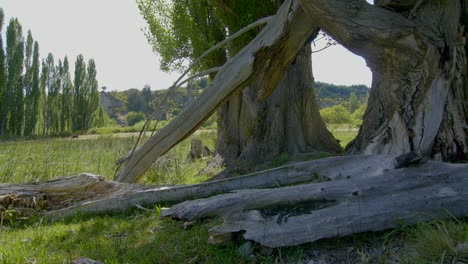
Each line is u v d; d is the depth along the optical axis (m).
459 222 3.54
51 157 10.31
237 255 3.69
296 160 8.74
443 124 5.24
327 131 10.15
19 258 4.03
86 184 6.36
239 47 10.32
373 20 5.15
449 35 5.41
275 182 5.13
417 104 5.31
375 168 4.27
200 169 11.02
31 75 46.84
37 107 47.47
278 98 9.72
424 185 3.90
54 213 5.88
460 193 3.77
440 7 5.44
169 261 3.82
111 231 4.88
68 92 52.72
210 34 11.40
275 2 9.59
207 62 11.46
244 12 9.73
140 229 4.83
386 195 3.85
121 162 7.83
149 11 12.42
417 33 5.12
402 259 3.29
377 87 6.15
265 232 3.62
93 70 55.72
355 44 5.39
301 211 3.82
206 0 11.14
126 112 92.56
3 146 17.67
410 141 5.25
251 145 9.79
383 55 5.31
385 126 5.59
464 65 5.44
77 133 47.38
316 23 6.02
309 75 9.95
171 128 7.12
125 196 5.89
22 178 8.25
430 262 3.15
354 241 3.68
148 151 7.31
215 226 3.96
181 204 4.56
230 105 11.21
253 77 6.53
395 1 5.46
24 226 5.60
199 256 3.82
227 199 4.30
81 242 4.61
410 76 5.32
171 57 11.99
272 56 6.32
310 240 3.58
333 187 3.99
